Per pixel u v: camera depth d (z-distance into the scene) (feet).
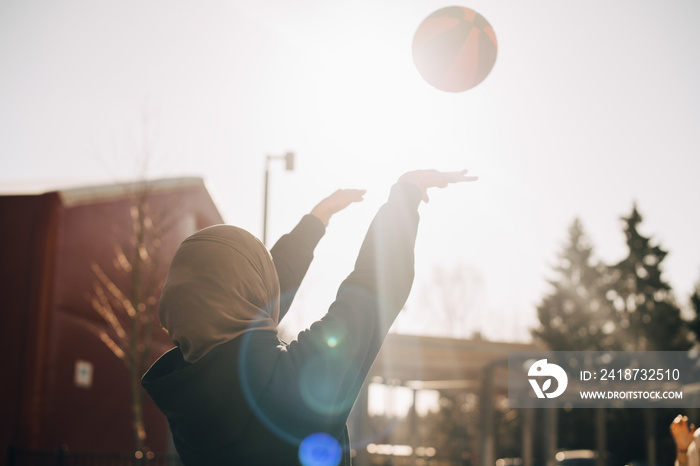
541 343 165.58
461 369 84.12
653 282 156.56
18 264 52.70
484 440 83.05
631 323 155.63
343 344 3.87
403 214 4.43
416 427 108.68
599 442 97.71
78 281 56.08
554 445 88.38
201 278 4.07
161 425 68.80
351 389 3.97
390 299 4.16
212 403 3.83
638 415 128.67
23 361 51.37
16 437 50.26
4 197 53.57
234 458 3.86
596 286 167.32
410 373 86.02
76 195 55.36
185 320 3.97
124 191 58.13
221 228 4.35
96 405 58.44
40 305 52.08
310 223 6.33
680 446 14.69
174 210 69.26
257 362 3.85
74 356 55.62
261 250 4.40
